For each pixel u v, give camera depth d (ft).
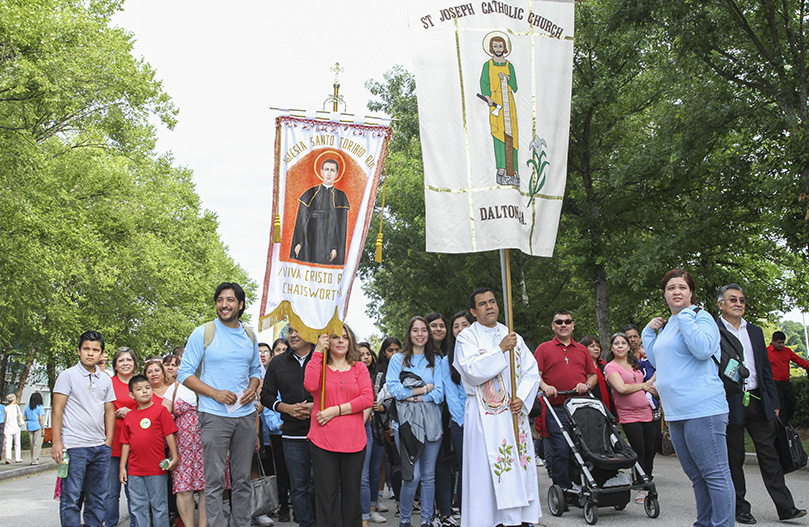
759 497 30.22
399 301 106.32
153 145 98.99
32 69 55.67
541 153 22.45
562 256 83.30
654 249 58.18
